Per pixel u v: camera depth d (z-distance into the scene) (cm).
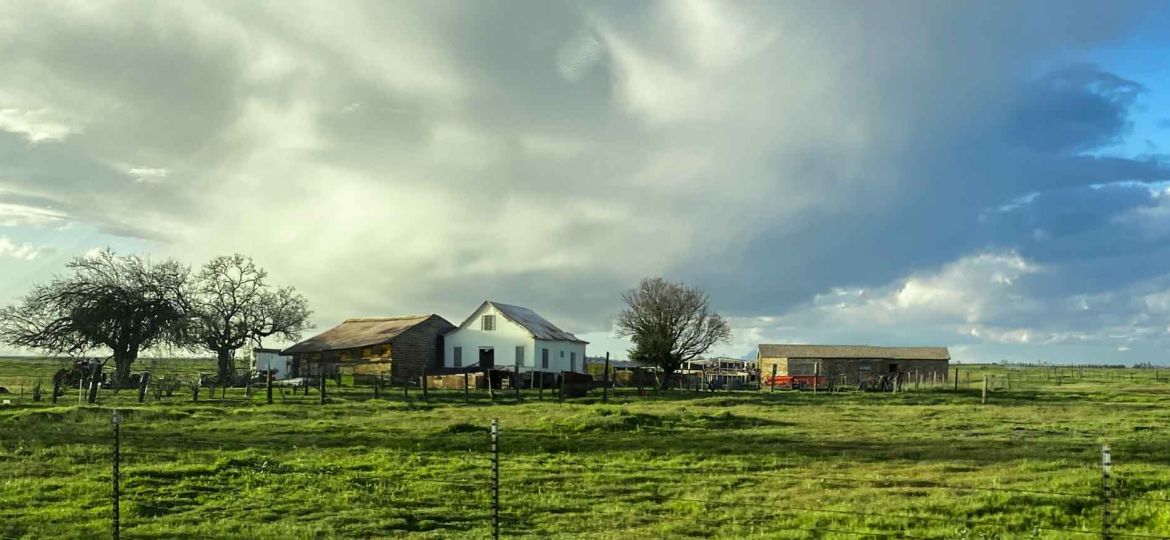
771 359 10300
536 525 1844
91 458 2594
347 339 8844
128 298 7706
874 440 3216
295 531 1766
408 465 2564
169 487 2191
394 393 6228
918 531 1711
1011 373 13412
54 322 7631
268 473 2391
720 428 3638
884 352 10406
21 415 3584
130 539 1697
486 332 8669
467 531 1788
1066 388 7962
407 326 8719
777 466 2586
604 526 1831
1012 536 1670
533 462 2645
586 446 3005
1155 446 3006
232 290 8562
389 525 1822
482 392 6550
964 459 2712
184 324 7962
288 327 8825
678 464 2623
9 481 2233
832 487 2236
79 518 1877
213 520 1872
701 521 1856
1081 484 2156
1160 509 1861
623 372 9462
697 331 8756
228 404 4941
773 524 1817
